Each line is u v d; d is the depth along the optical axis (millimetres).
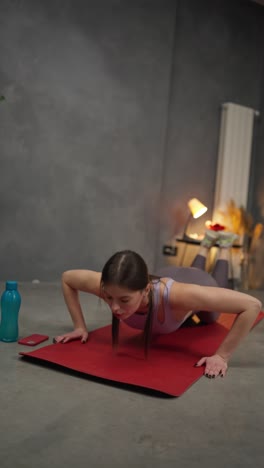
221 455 1435
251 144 5816
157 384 1926
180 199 5363
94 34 4625
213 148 5566
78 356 2205
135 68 4863
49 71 4422
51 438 1473
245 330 2172
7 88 4250
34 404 1719
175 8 5039
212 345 2596
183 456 1414
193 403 1827
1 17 4188
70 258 4664
